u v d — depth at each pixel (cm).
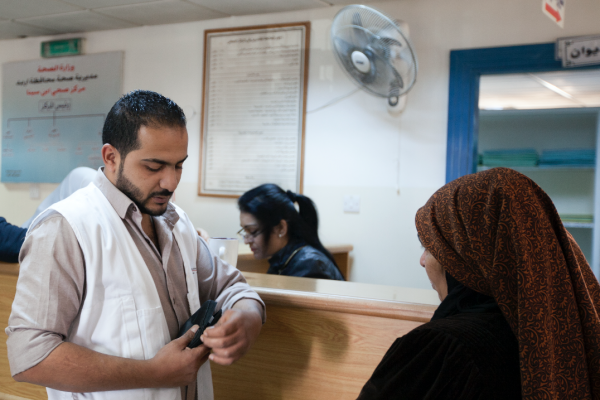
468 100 278
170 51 350
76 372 73
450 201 66
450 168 282
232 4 306
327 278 175
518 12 270
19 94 395
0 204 405
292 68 316
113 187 85
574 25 260
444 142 287
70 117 377
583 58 255
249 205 193
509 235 59
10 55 399
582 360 58
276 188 197
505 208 60
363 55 242
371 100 301
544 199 64
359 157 305
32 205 394
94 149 369
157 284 88
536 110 370
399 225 297
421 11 288
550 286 59
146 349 81
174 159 82
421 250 293
